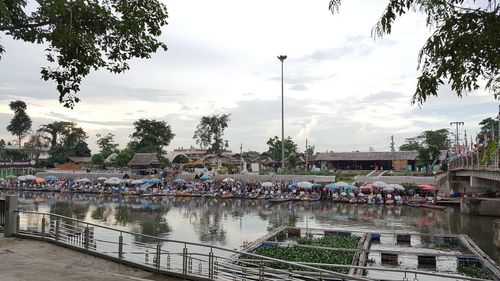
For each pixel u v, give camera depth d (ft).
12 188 274.77
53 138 440.04
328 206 185.88
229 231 123.54
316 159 342.64
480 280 42.37
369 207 181.98
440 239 104.83
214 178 274.77
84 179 282.36
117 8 39.27
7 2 35.91
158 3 40.88
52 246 46.62
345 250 83.87
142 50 42.16
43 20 38.32
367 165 330.54
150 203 200.54
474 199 157.99
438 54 18.49
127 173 309.22
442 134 333.62
